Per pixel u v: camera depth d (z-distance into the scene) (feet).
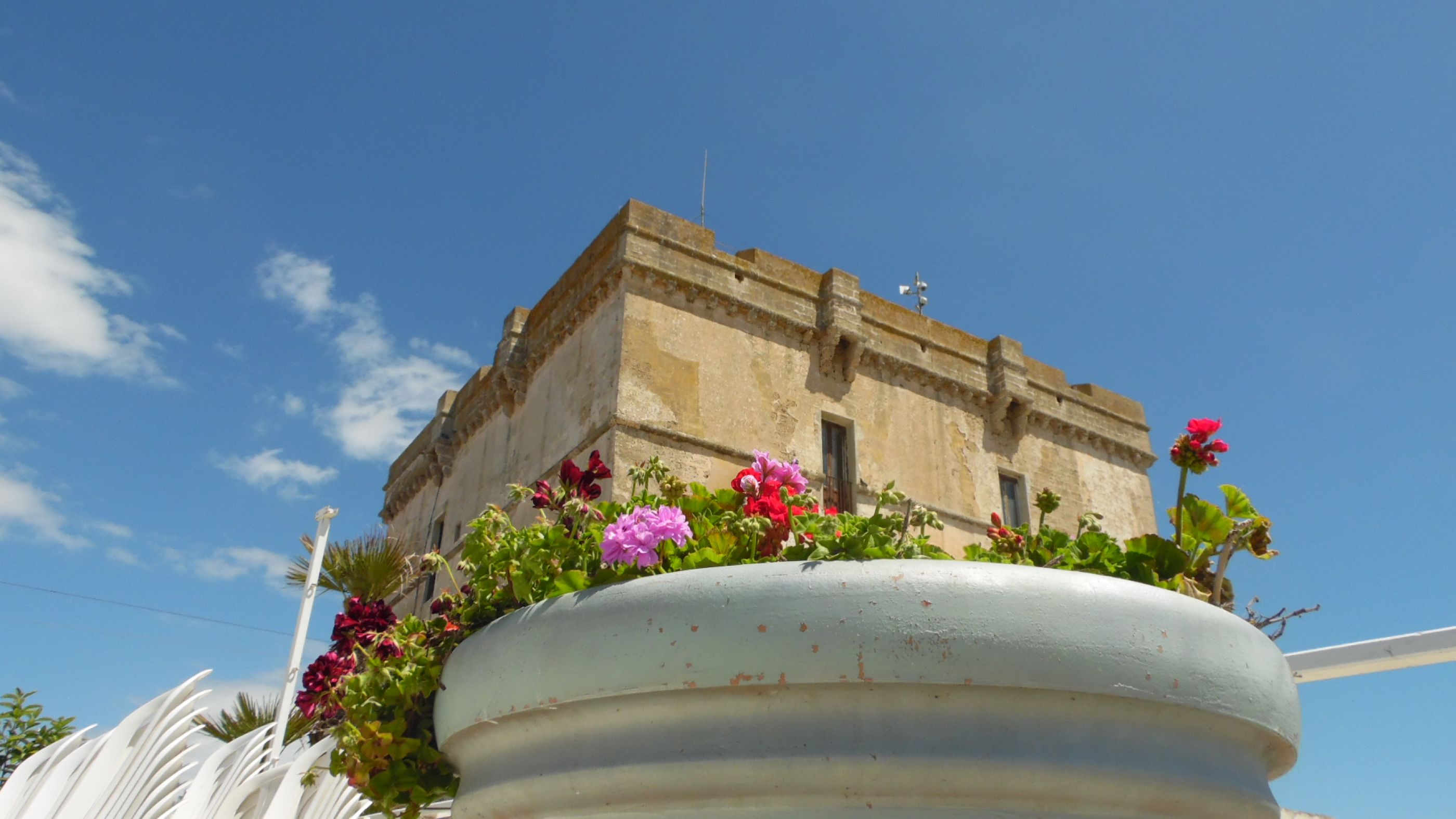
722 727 6.78
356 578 57.77
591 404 61.00
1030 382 79.87
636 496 10.37
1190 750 6.90
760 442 62.75
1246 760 7.30
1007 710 6.56
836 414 67.41
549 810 7.40
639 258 62.59
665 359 60.90
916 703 6.56
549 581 8.48
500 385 74.59
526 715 7.46
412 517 90.07
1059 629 6.52
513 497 10.01
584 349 64.59
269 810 14.67
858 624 6.50
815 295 70.23
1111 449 84.28
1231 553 9.62
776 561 8.14
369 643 11.19
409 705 9.16
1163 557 9.48
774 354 66.44
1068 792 6.48
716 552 8.45
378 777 9.05
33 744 42.29
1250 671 7.16
